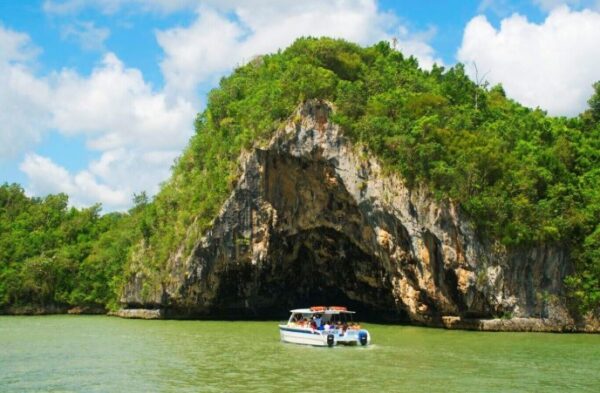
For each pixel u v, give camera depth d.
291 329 45.25
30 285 96.69
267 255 69.50
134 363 35.94
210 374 31.84
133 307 84.12
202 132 85.06
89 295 97.19
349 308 76.00
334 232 67.25
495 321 53.25
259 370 32.81
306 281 75.38
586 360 35.53
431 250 55.75
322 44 74.19
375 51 80.50
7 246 103.06
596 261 52.97
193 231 73.06
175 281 74.31
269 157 67.44
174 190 82.88
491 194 54.31
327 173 62.88
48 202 117.12
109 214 118.31
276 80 73.31
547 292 53.38
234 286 73.81
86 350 42.50
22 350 42.75
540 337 48.00
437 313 57.44
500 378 30.09
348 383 29.02
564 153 61.75
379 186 58.19
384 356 37.44
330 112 62.34
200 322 69.88
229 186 70.56
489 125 65.06
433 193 55.16
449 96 69.75
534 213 53.53
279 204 68.19
